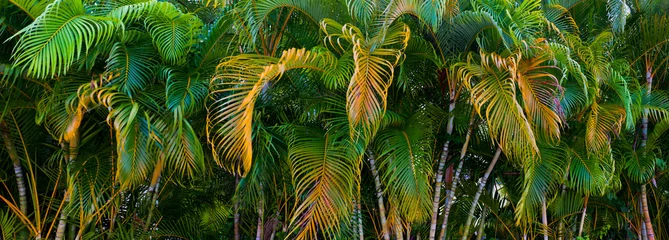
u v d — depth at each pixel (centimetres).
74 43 179
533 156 224
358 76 197
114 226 259
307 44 254
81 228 227
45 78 203
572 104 247
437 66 250
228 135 211
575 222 316
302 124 245
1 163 242
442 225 274
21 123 230
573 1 303
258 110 242
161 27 212
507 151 221
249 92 187
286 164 244
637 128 308
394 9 208
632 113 268
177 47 216
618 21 284
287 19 241
